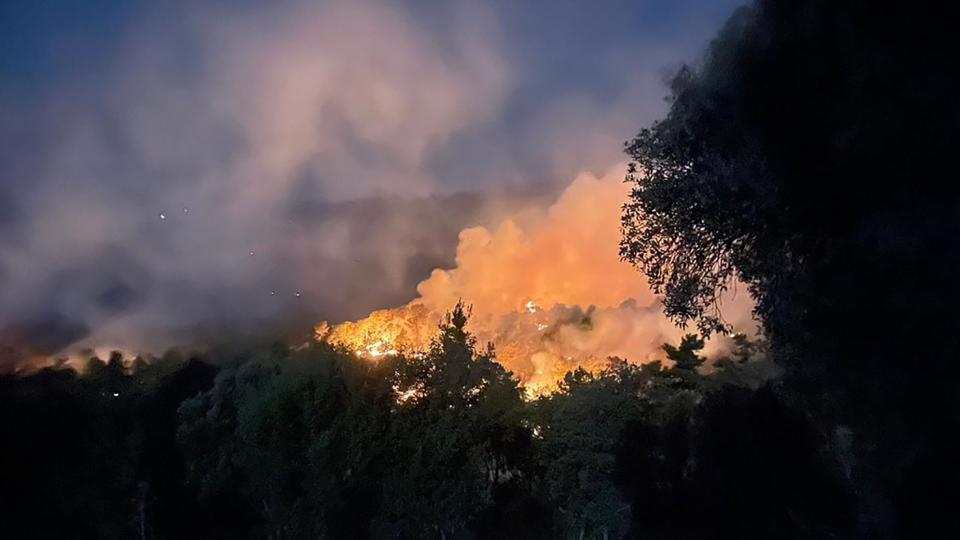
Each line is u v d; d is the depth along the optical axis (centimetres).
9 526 765
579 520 692
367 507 723
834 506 514
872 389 477
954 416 433
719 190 541
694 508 564
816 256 509
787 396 556
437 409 742
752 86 510
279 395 754
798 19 486
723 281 573
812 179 489
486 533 709
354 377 761
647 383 739
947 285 433
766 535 527
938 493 435
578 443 701
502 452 734
